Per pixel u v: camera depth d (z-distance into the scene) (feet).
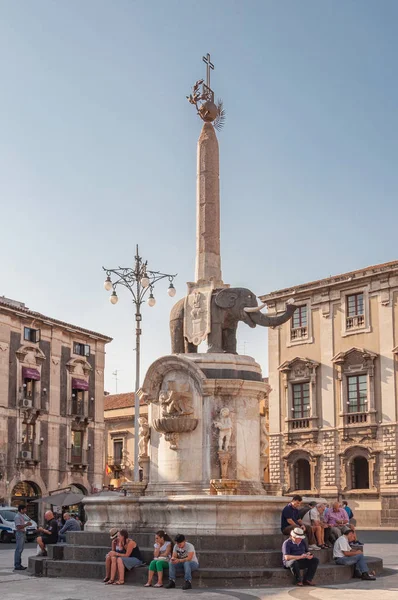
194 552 53.47
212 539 57.98
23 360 189.37
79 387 203.72
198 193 76.84
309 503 64.49
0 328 183.52
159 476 67.56
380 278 169.48
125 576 55.77
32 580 58.85
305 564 54.03
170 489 65.98
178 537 53.31
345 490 168.45
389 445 162.61
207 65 80.02
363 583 55.16
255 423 67.87
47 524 72.79
